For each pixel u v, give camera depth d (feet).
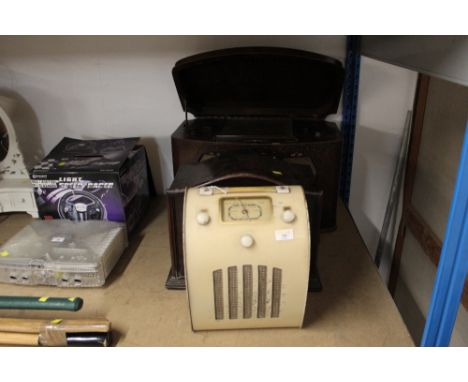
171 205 2.73
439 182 4.07
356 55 3.99
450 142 3.84
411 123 4.45
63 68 4.23
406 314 4.88
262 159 3.09
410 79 4.24
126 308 2.79
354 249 3.47
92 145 3.86
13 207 3.91
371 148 4.57
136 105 4.38
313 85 3.84
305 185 2.72
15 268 2.96
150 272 3.19
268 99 4.05
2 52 4.16
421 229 4.39
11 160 4.00
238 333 2.55
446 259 2.02
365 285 3.00
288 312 2.47
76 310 2.75
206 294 2.40
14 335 2.46
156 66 4.20
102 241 3.18
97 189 3.34
